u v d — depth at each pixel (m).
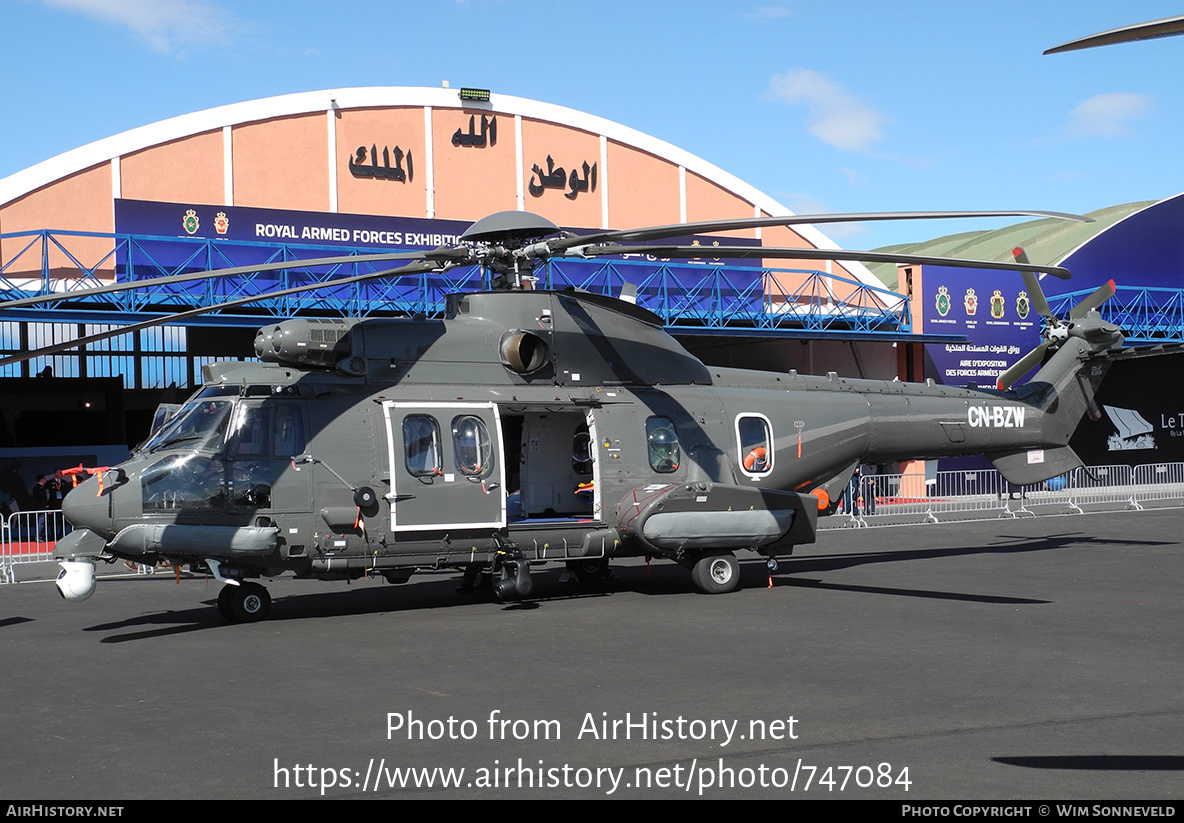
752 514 15.66
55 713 8.74
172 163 33.16
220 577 13.20
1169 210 45.94
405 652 11.20
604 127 39.44
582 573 17.12
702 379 16.97
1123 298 44.69
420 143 36.72
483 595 15.75
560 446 16.38
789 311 38.53
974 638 11.52
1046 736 7.57
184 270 31.31
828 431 17.53
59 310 27.42
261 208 32.56
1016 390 19.86
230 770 7.07
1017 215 10.66
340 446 13.77
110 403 37.16
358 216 33.94
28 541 24.27
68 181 31.88
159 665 10.77
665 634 12.01
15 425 35.47
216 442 13.28
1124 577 16.78
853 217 11.09
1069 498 37.50
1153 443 45.75
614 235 12.67
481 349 15.03
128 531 12.63
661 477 15.80
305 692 9.35
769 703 8.62
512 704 8.75
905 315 40.22
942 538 24.66
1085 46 5.48
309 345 13.72
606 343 16.02
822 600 14.63
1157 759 7.00
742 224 11.48
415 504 13.93
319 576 13.92
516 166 38.12
